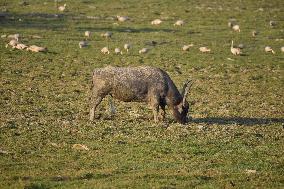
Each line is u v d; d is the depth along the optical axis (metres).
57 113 132.75
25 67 189.38
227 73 198.62
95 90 124.38
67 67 193.50
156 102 124.00
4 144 106.69
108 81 123.25
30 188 85.25
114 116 131.50
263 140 115.75
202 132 118.69
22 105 140.50
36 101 146.12
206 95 165.62
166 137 114.12
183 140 112.62
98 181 88.69
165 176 91.50
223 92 170.88
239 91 173.88
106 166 96.94
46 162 98.00
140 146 108.06
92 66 197.88
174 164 98.75
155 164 98.31
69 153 103.25
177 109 125.25
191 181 89.38
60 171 93.50
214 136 116.19
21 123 120.88
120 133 116.12
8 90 157.25
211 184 88.69
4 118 125.19
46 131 115.50
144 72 124.44
